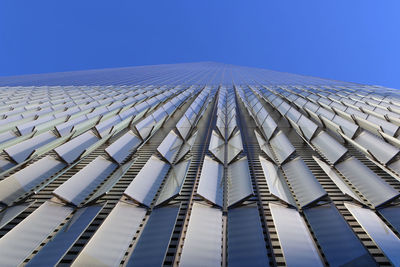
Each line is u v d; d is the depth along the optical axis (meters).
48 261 4.80
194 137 12.70
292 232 5.65
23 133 12.20
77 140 10.93
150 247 5.33
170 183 7.95
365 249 5.03
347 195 6.73
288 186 7.80
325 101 20.45
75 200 6.98
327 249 5.19
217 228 5.97
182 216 6.62
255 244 5.38
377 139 10.09
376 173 8.30
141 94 28.64
